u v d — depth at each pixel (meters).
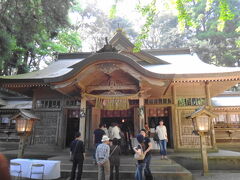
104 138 5.63
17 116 8.38
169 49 16.72
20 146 8.28
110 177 5.70
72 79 8.50
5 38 13.98
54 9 15.20
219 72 10.05
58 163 6.45
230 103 16.47
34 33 15.98
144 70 8.18
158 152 10.39
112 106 8.88
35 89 12.74
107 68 8.38
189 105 11.55
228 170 8.59
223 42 29.72
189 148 10.81
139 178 5.29
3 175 1.20
